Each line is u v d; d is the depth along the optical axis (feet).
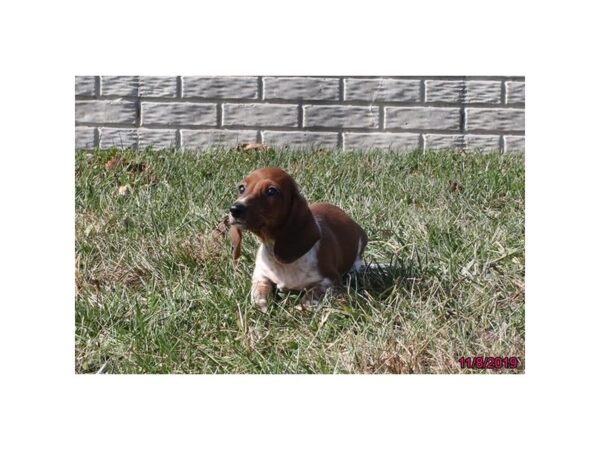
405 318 10.60
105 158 13.25
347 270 11.14
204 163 13.12
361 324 10.55
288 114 13.93
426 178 12.76
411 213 11.93
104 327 10.66
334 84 13.93
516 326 10.67
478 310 10.69
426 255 11.15
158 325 10.63
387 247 11.48
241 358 10.34
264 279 10.87
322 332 10.47
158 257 11.34
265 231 10.68
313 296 10.80
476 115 13.87
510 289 10.98
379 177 12.70
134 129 13.89
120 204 12.25
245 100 13.92
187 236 11.64
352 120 13.96
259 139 13.94
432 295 10.70
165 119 13.91
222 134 13.92
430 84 13.87
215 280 11.16
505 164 13.02
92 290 11.08
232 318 10.66
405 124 13.92
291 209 10.68
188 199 12.26
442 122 13.89
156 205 12.15
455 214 12.03
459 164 13.11
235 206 10.52
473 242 11.44
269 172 10.68
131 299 10.88
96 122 13.87
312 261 10.78
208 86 13.89
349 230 11.12
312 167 12.97
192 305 10.82
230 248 11.39
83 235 11.63
